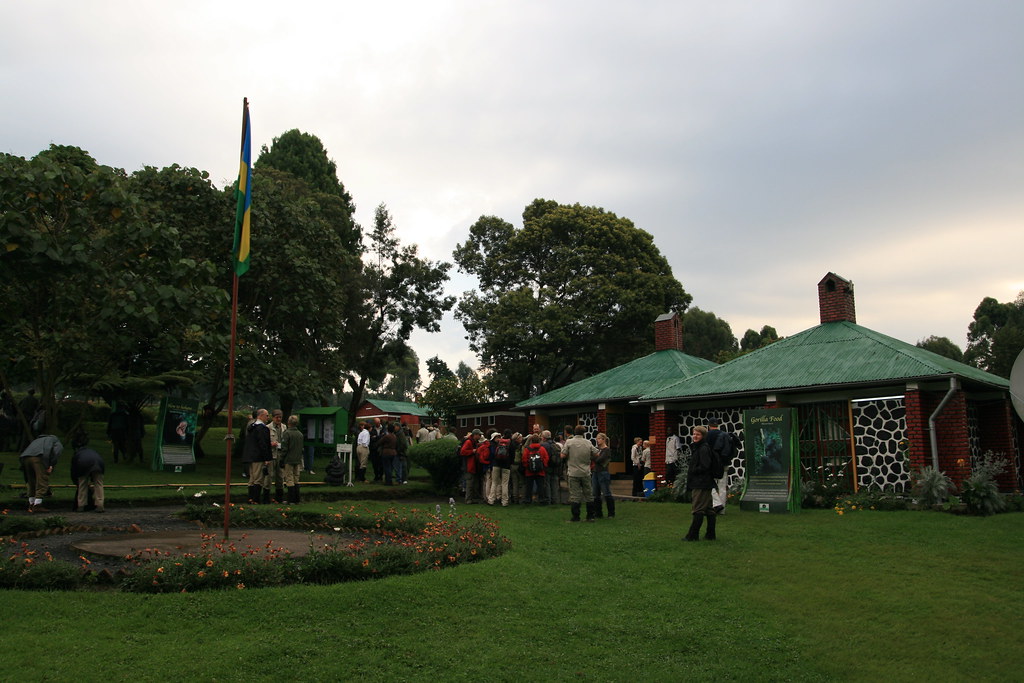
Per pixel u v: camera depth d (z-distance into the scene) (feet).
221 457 102.22
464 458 65.92
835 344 74.13
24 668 19.70
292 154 155.33
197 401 83.35
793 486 56.24
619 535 43.62
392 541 36.42
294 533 40.16
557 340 156.76
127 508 52.54
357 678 20.43
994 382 67.92
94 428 112.98
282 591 26.32
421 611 25.71
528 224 173.27
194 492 59.47
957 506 52.65
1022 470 73.67
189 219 87.51
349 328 129.29
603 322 158.20
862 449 65.51
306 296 90.94
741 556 37.14
